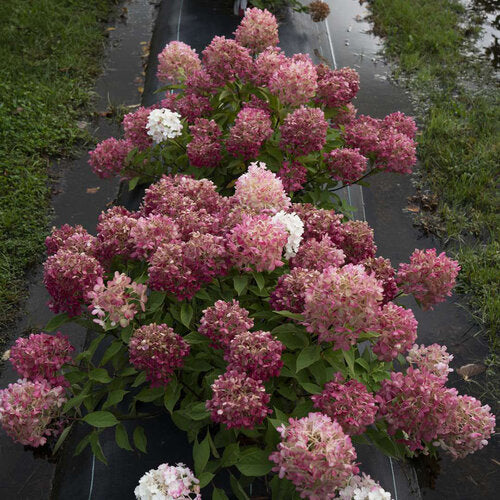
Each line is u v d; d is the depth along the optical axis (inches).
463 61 251.0
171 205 107.3
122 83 236.2
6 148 196.4
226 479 102.6
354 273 83.7
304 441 73.9
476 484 118.7
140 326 100.9
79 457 110.5
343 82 141.7
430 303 106.7
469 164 195.6
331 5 290.0
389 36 265.6
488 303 151.7
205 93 145.8
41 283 158.7
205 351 99.3
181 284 92.4
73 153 201.6
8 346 143.2
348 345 84.4
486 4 291.9
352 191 183.2
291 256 100.9
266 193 104.4
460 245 170.7
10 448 121.5
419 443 89.7
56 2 275.1
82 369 120.8
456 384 137.6
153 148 149.2
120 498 103.4
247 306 107.3
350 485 82.7
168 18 251.9
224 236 102.3
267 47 148.7
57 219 177.8
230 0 261.0
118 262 109.7
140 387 115.6
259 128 122.6
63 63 239.3
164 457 107.1
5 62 234.5
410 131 146.3
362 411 84.0
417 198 185.6
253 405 80.5
